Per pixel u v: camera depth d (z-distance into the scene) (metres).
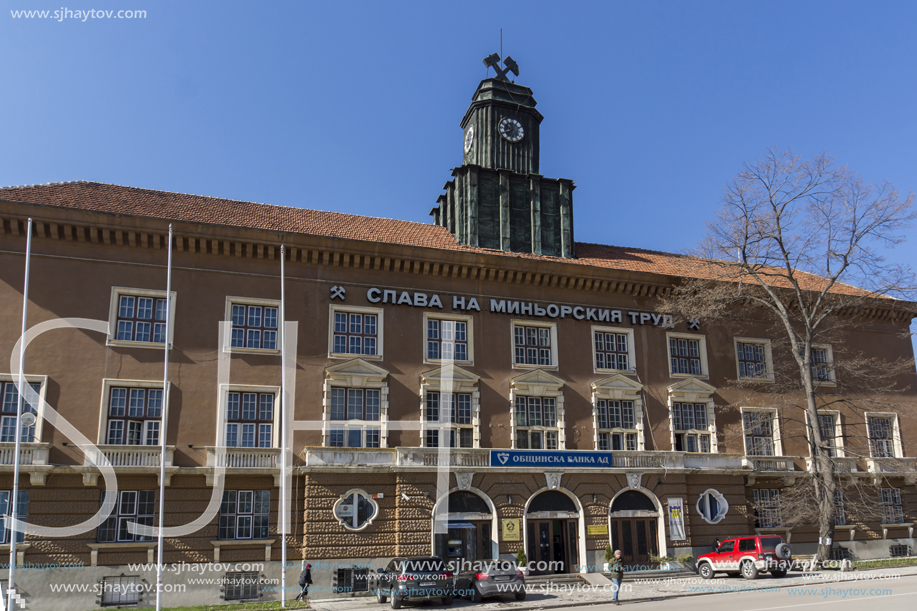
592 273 37.00
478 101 43.38
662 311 37.75
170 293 30.61
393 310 33.81
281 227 33.88
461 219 39.00
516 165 42.44
